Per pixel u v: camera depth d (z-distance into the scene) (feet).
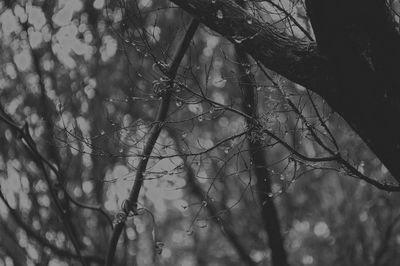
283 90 13.41
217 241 35.99
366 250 33.35
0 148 23.67
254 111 13.41
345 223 33.94
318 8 11.48
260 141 13.35
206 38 24.77
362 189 33.63
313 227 34.50
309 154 23.26
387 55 11.66
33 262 23.35
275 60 12.22
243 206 30.91
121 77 23.35
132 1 15.19
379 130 12.09
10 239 23.63
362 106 12.03
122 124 17.39
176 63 13.58
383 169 26.00
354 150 23.39
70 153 23.80
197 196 28.19
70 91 24.40
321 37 11.79
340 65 11.87
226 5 12.35
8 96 23.95
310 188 34.09
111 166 23.76
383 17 11.50
